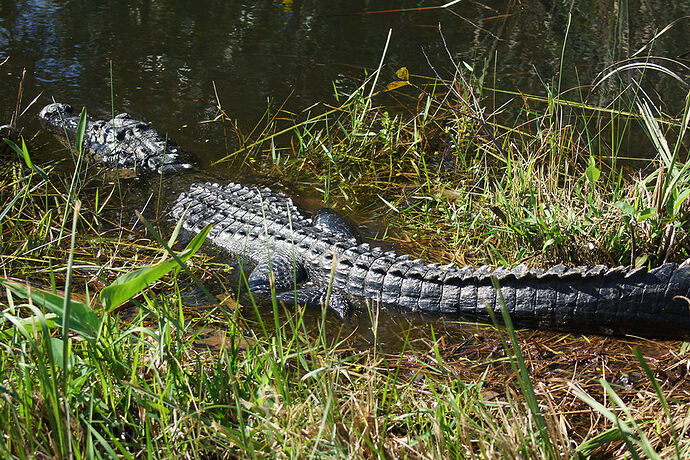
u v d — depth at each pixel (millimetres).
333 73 8539
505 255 4699
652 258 4199
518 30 9992
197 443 2406
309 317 4242
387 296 4336
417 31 10016
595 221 4414
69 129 7191
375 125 7188
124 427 2639
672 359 3594
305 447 2428
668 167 4016
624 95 7480
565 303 3881
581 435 2984
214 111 7641
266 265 4801
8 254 4641
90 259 4727
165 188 6340
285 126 7371
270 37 9719
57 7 10625
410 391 3076
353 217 5719
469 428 2578
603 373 3420
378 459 2459
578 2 11180
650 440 2746
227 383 2768
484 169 6039
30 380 2469
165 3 11094
